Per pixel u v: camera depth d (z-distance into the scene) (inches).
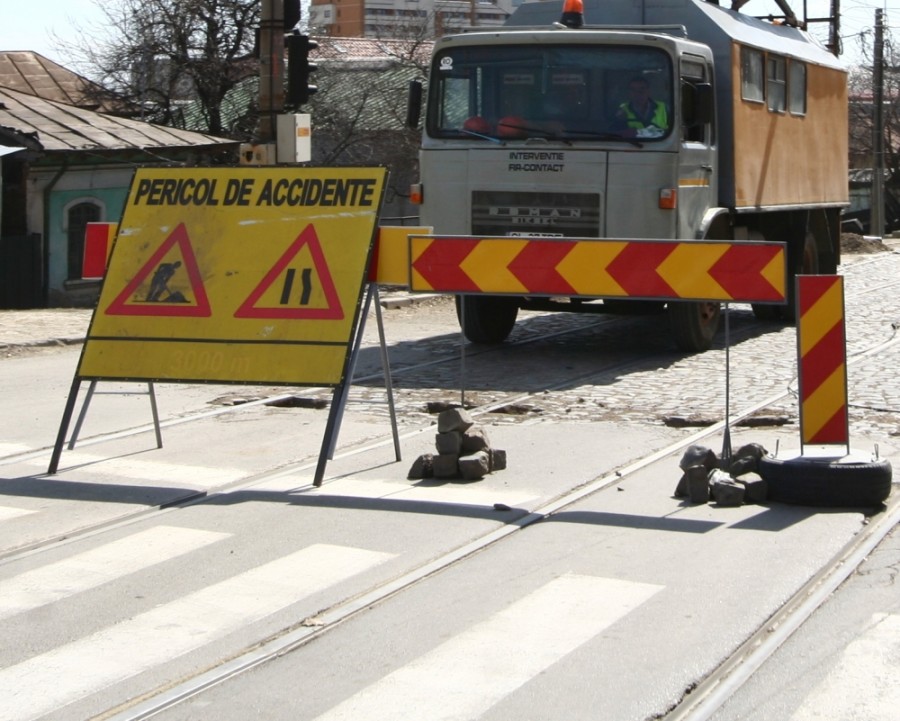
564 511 276.5
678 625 202.5
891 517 268.5
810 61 672.4
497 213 514.3
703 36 557.6
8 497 291.9
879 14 1750.7
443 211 523.2
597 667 184.7
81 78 1353.3
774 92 615.5
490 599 216.8
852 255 1262.3
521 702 172.2
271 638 199.2
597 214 502.3
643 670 183.5
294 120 615.2
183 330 315.9
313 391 431.2
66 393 440.1
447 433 307.3
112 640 198.2
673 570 232.2
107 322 322.3
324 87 1540.4
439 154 521.7
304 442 352.2
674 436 358.0
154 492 295.6
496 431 367.2
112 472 316.2
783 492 278.8
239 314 313.3
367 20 2664.9
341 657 190.4
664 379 464.8
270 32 612.7
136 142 984.9
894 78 2229.3
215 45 1330.0
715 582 224.7
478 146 514.3
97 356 320.5
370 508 279.6
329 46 1553.9
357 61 1733.5
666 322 667.4
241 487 301.0
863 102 2276.1
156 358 315.9
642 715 167.9
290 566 236.7
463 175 517.7
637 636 197.6
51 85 1358.3
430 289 308.0
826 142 706.2
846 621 203.9
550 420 384.8
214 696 176.2
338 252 310.8
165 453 338.6
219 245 319.9
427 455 310.8
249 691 177.8
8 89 1056.8
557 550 246.5
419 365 507.5
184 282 319.3
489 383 456.8
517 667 185.0
